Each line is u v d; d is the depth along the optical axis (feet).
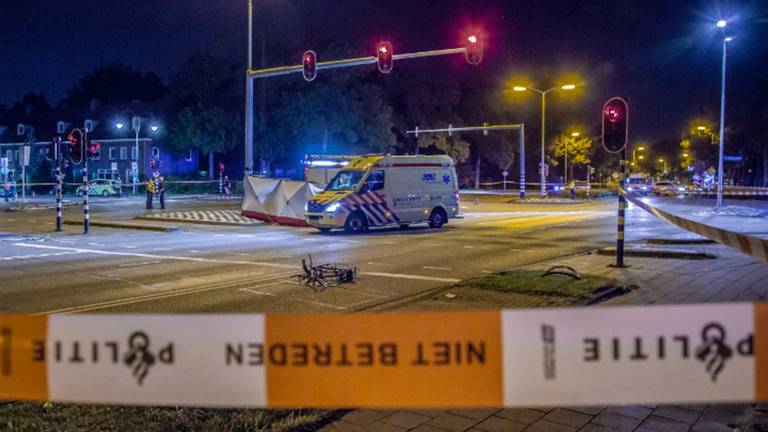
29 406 15.29
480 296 30.04
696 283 33.81
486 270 41.06
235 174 236.22
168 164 234.17
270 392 8.64
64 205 134.82
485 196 195.93
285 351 8.59
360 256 48.49
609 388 8.27
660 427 14.85
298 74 194.18
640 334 8.23
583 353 8.29
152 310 29.17
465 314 8.36
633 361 8.24
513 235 65.77
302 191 77.20
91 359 8.73
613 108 38.45
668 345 8.20
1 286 35.73
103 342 8.72
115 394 8.75
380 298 31.40
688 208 118.21
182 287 35.06
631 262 41.70
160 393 8.71
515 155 294.46
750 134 201.87
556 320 8.29
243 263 44.68
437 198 75.25
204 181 192.34
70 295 33.01
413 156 73.61
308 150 196.95
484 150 274.77
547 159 287.07
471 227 76.43
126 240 62.18
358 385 8.53
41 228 78.84
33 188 197.06
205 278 38.11
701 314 8.16
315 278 35.91
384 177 70.69
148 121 243.81
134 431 13.78
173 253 50.93
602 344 8.26
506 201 155.53
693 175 244.42
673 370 8.20
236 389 8.65
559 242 58.54
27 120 277.03
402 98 246.06
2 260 46.88
